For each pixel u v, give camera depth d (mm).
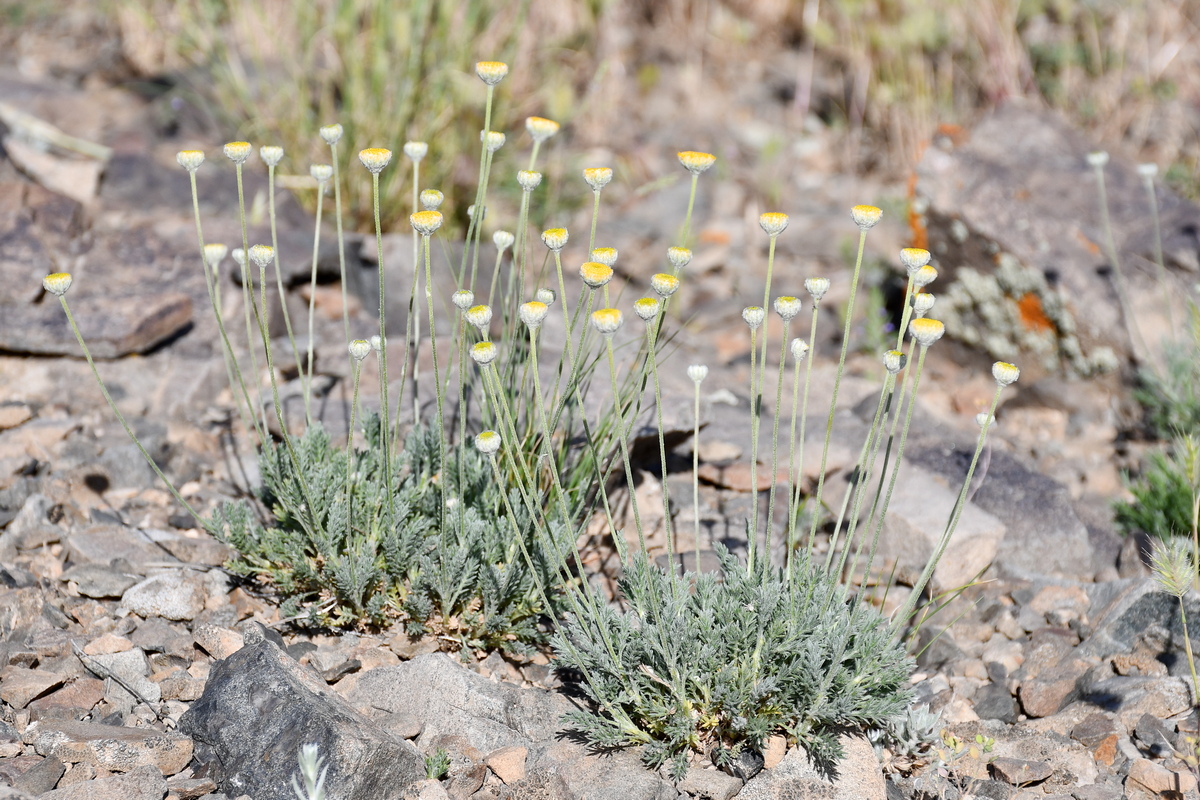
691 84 7922
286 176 5527
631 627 2654
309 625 3000
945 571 3422
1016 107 5383
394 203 5555
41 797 2246
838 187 6965
